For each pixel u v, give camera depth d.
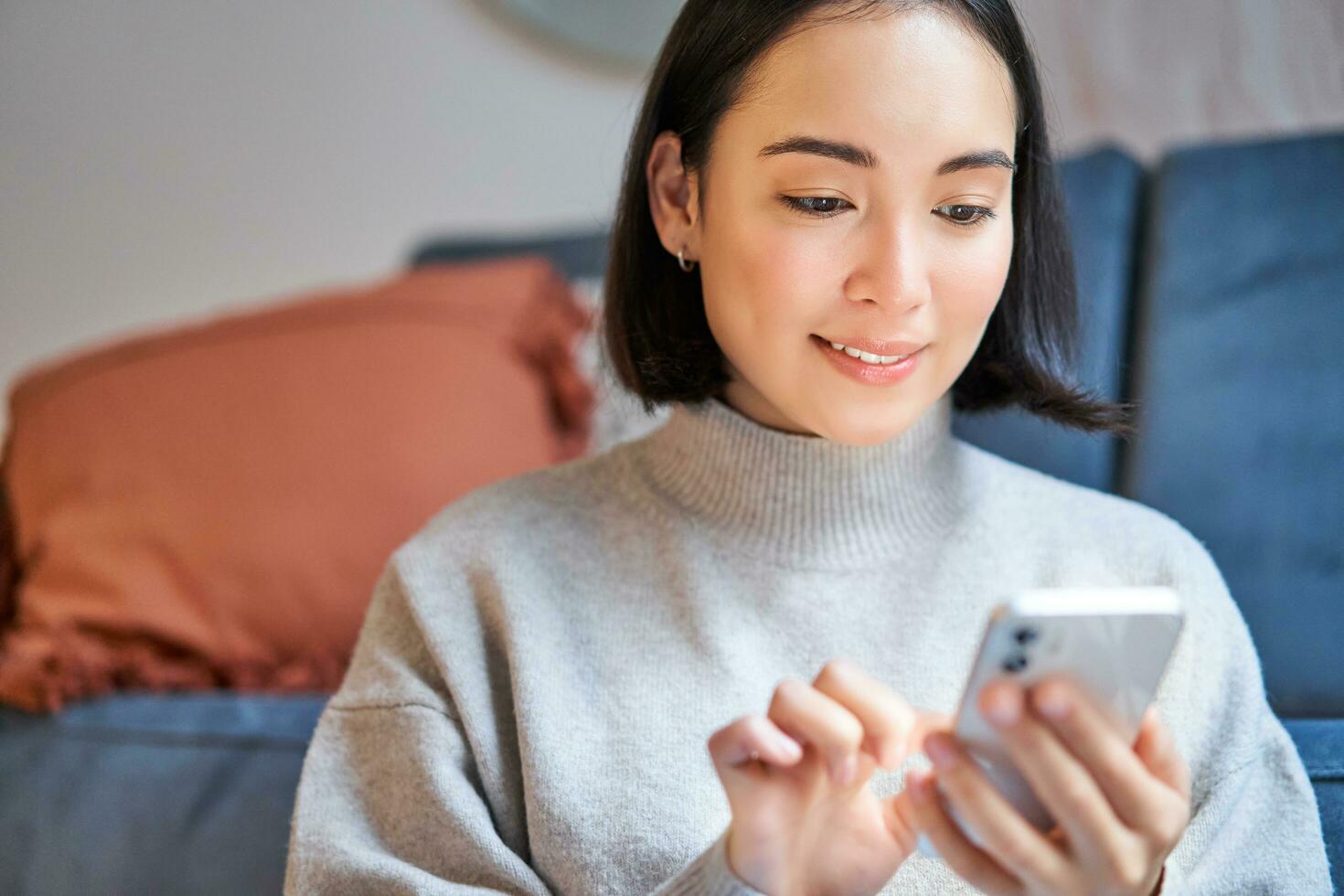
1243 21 1.55
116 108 2.18
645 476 0.92
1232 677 0.83
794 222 0.75
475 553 0.89
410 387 1.46
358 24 2.09
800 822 0.62
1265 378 1.16
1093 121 1.65
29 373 1.60
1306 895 0.75
